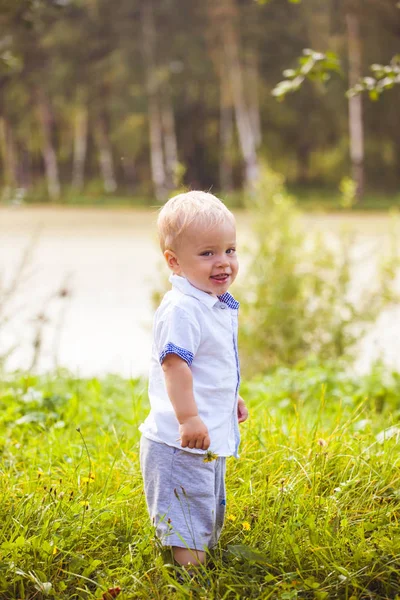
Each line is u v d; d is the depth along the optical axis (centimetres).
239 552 292
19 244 1845
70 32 4025
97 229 2262
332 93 4147
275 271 808
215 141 4566
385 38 3928
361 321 805
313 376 648
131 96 4147
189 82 4169
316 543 297
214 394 291
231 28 3969
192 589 274
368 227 2136
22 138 4612
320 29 4128
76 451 410
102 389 596
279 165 4394
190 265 292
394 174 4434
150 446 294
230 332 298
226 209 299
